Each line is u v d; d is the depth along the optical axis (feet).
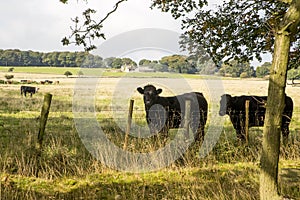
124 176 24.47
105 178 24.04
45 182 22.80
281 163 27.68
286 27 15.05
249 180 23.50
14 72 241.14
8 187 21.30
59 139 29.19
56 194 21.16
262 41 30.71
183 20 30.73
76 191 21.85
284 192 20.21
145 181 23.71
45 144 28.04
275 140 15.66
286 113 37.70
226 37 30.45
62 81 178.81
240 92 93.35
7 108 66.54
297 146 30.63
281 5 28.45
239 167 26.66
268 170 15.76
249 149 29.63
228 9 30.04
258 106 37.17
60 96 98.73
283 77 15.40
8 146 27.32
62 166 24.95
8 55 305.94
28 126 40.34
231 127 45.80
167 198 20.51
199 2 27.55
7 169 23.59
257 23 29.78
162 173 25.14
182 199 20.22
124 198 20.68
